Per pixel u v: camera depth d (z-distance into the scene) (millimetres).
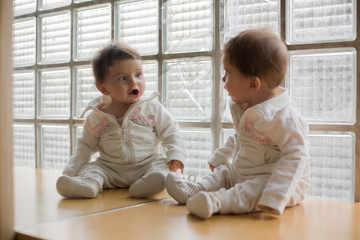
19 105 1506
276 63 1033
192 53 1457
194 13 1454
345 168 1202
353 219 940
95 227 852
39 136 1562
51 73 1631
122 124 1339
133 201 1131
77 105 1635
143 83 1342
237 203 973
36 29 1611
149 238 773
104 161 1367
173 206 1062
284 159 985
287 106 1058
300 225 880
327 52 1224
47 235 800
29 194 1115
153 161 1358
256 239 771
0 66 848
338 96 1212
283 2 1262
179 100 1493
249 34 1042
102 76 1313
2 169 847
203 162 1455
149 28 1540
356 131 1168
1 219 834
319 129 1230
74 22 1646
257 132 1059
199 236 788
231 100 1154
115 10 1585
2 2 846
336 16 1206
